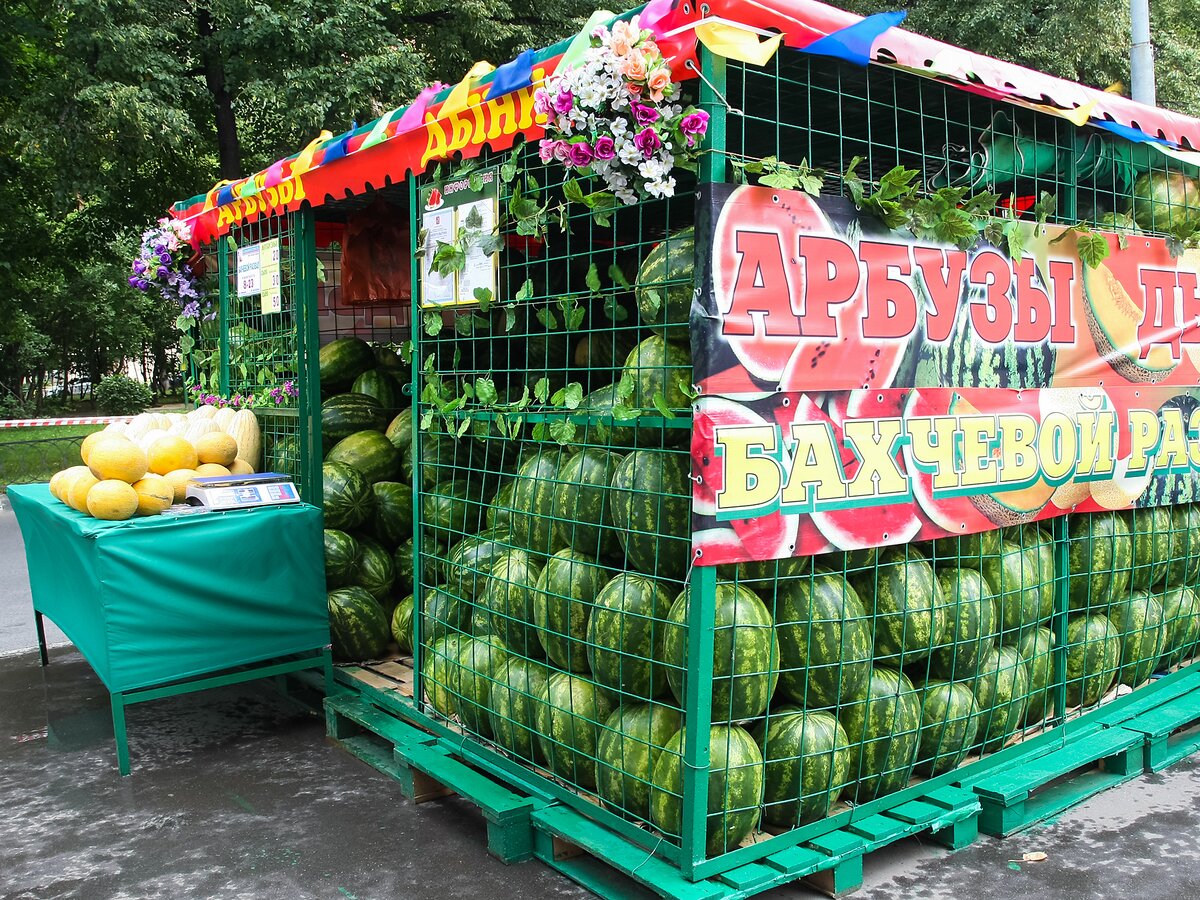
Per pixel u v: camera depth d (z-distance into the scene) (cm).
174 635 452
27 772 457
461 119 384
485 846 374
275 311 556
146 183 1566
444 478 482
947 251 349
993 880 337
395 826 393
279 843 379
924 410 343
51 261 1620
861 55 296
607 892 327
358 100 1255
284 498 491
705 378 286
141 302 2502
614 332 355
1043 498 390
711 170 285
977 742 385
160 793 429
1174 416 452
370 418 590
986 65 348
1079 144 418
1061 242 395
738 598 310
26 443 1590
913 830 338
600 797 341
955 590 364
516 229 366
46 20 1397
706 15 278
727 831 306
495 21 1502
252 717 530
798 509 308
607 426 348
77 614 485
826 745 322
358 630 517
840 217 315
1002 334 371
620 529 336
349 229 591
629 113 294
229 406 634
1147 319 436
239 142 1616
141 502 455
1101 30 1521
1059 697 414
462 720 413
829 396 315
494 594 396
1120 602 446
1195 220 450
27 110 1254
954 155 440
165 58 1216
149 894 343
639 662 331
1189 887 332
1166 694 463
